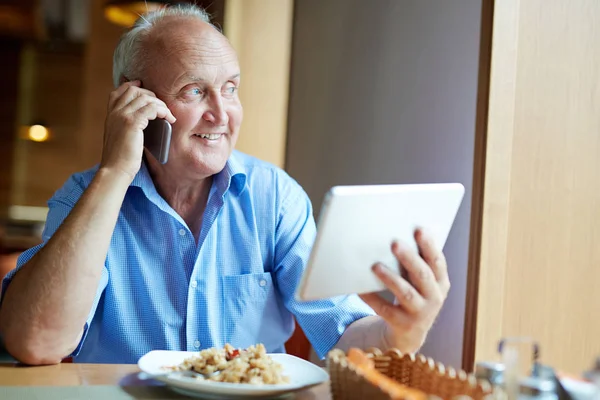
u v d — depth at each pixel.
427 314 1.18
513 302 1.72
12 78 6.64
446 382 0.92
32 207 6.84
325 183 2.42
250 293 1.70
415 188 1.08
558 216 1.77
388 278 1.13
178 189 1.69
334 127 2.39
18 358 1.28
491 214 1.68
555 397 0.89
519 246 1.72
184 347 1.64
